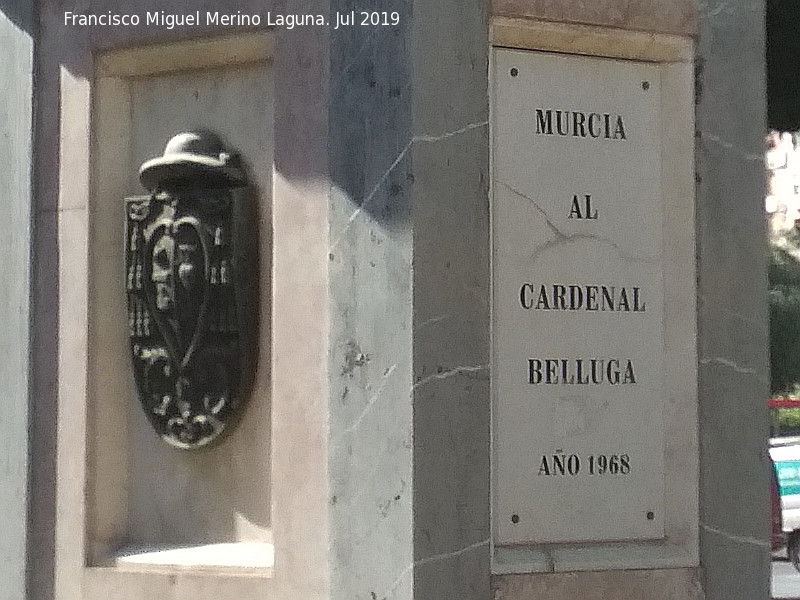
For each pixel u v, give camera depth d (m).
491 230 4.73
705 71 5.00
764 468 5.03
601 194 4.91
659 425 4.95
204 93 5.18
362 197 4.66
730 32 5.06
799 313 19.25
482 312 4.65
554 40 4.84
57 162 5.34
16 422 5.36
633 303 4.93
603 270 4.89
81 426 5.22
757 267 5.06
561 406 4.82
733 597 4.95
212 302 5.03
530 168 4.81
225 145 5.11
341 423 4.67
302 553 4.74
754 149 5.08
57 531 5.25
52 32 5.38
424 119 4.55
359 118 4.69
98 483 5.23
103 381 5.25
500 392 4.73
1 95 5.48
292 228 4.84
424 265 4.54
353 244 4.68
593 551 4.81
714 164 5.00
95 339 5.25
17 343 5.39
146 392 5.14
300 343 4.80
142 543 5.21
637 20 4.92
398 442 4.52
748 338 5.03
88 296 5.25
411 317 4.51
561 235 4.85
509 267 4.77
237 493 5.05
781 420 21.52
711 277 4.97
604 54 4.93
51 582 5.25
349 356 4.67
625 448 4.90
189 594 4.93
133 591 5.05
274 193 4.89
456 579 4.55
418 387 4.51
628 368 4.91
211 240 5.02
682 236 4.98
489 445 4.64
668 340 4.97
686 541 4.93
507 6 4.73
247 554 4.95
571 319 4.85
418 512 4.49
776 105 7.82
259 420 5.01
